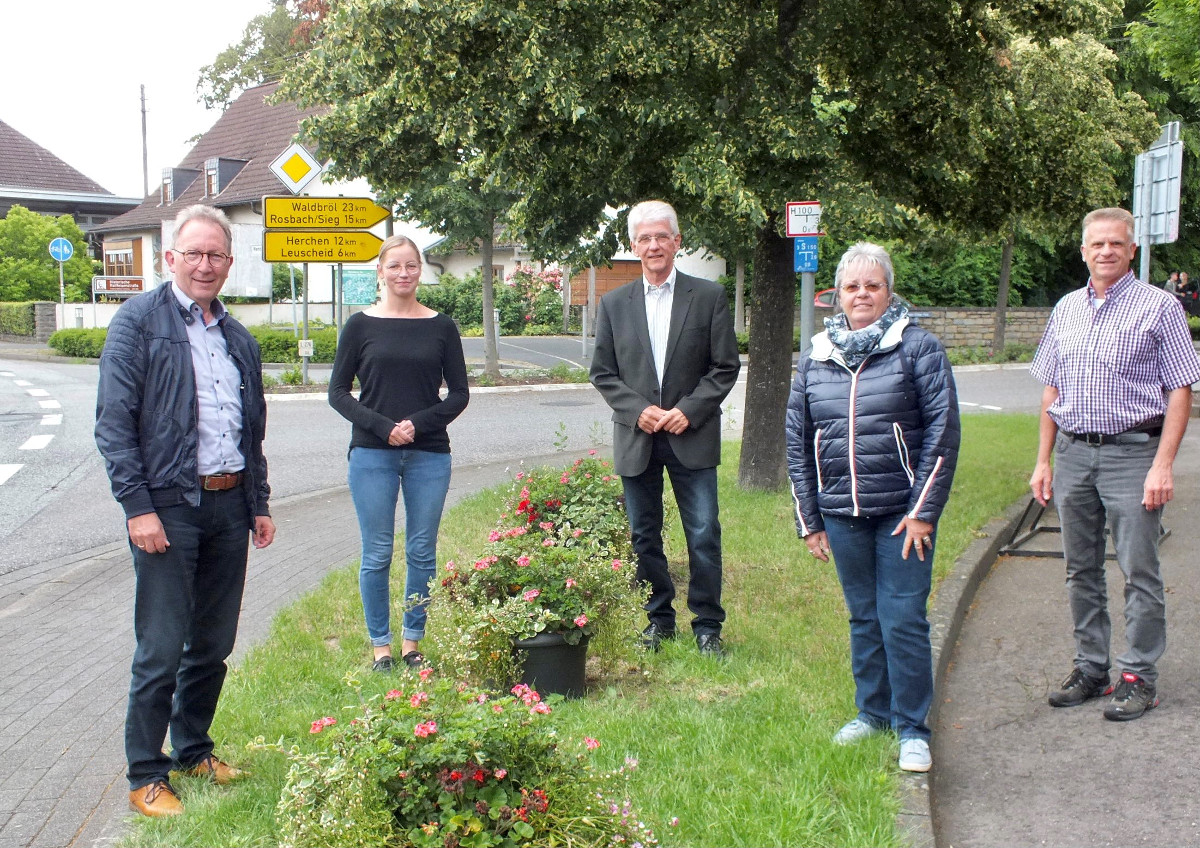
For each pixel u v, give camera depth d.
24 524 9.22
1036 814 3.95
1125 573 4.77
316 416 16.72
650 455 5.34
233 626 4.11
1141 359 4.64
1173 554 7.55
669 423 5.21
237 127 48.00
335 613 6.10
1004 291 30.14
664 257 5.32
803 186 8.29
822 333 4.36
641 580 5.55
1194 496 9.64
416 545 5.44
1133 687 4.77
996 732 4.73
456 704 3.13
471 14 7.29
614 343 5.45
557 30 7.61
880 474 4.16
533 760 2.96
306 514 9.55
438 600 5.01
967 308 32.28
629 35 7.68
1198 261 33.56
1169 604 6.38
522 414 17.31
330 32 8.41
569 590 4.78
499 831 2.78
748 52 8.22
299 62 9.83
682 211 8.80
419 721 2.95
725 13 8.02
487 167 8.55
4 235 44.53
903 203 9.66
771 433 9.70
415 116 8.40
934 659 5.18
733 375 5.34
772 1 8.32
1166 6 15.55
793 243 9.54
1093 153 10.05
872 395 4.16
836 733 4.29
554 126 7.96
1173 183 8.80
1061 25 8.95
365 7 7.41
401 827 2.80
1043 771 4.30
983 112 9.35
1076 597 4.98
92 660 5.57
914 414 4.16
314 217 17.33
